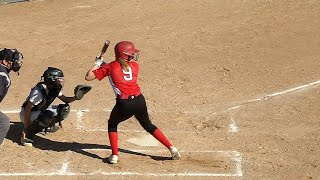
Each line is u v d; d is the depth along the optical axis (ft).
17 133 83.92
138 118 73.77
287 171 72.95
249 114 91.35
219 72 110.63
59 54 122.62
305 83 104.06
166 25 139.13
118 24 141.49
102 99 97.55
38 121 78.69
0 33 136.87
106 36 133.28
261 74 109.09
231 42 127.03
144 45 126.41
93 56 120.88
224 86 103.71
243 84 104.42
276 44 124.88
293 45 124.06
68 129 85.61
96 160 75.56
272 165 74.49
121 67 72.18
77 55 121.70
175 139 82.12
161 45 126.31
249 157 76.59
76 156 76.69
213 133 84.48
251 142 81.25
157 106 94.94
